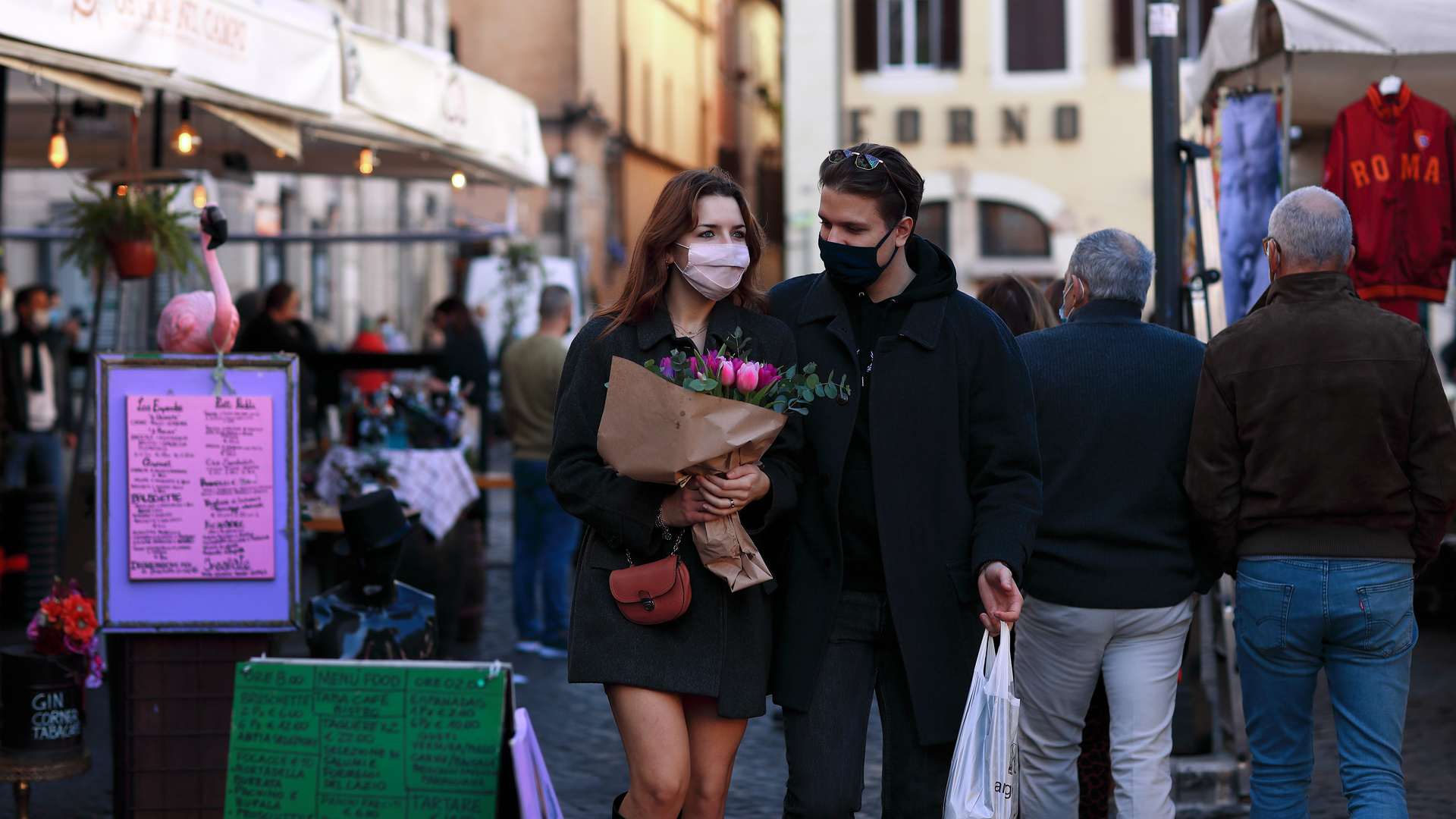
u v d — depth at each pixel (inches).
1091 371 235.6
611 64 2461.9
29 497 542.9
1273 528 225.3
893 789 209.6
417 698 200.7
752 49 3567.9
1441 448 218.1
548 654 494.6
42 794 327.0
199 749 266.1
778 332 208.2
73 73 330.3
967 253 1362.0
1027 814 242.5
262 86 386.9
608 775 346.9
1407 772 338.6
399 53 461.4
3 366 615.8
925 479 204.4
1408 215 374.9
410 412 457.7
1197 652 312.8
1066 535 233.9
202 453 265.1
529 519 498.3
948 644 203.0
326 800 200.2
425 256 1851.6
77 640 267.7
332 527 427.2
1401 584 221.8
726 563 194.2
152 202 505.4
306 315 1309.1
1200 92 425.1
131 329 615.5
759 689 201.6
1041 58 1347.2
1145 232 1342.3
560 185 2239.2
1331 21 362.6
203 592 265.6
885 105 1358.3
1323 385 220.1
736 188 207.6
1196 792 305.1
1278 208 230.8
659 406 186.9
